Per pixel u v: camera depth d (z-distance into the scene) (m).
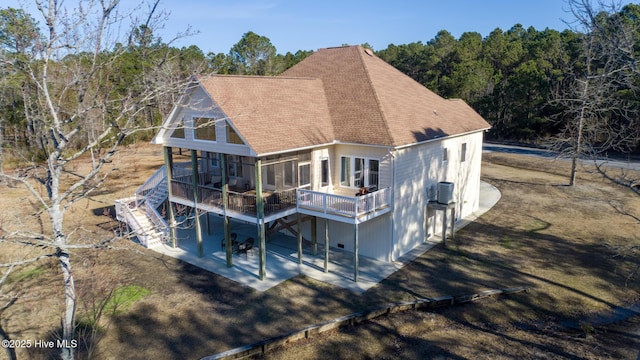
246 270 17.78
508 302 14.88
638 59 13.29
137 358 11.77
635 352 11.85
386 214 17.98
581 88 30.84
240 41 62.81
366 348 12.25
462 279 16.56
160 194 22.48
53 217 8.18
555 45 55.81
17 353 12.04
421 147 19.36
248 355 11.92
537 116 52.00
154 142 19.45
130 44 8.94
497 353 11.94
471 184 25.27
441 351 12.06
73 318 8.76
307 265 18.19
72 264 18.23
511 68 68.88
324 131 18.61
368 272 17.33
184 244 21.09
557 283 16.17
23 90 8.51
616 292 15.42
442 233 21.23
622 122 34.28
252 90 18.31
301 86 21.17
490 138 59.50
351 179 19.23
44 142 8.44
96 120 10.48
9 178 8.32
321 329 13.07
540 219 24.12
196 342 12.52
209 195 18.33
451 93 60.03
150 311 14.38
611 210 25.56
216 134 16.97
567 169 37.28
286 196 17.45
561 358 11.66
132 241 21.53
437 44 78.19
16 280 16.95
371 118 18.72
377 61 24.92
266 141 15.85
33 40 7.77
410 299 14.91
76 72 8.79
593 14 11.92
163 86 9.72
